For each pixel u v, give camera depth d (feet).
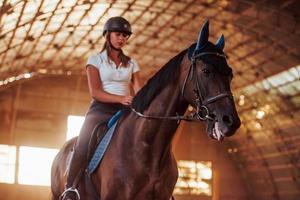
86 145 26.23
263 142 136.98
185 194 140.15
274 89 120.57
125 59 27.14
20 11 91.71
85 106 136.98
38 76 134.82
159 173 24.16
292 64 107.65
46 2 90.94
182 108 24.21
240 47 111.65
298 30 94.68
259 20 96.22
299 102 116.47
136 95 25.31
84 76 137.59
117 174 24.40
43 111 134.31
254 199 143.84
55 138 133.69
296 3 88.48
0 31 99.76
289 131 126.72
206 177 142.20
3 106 132.26
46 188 131.13
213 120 22.50
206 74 22.85
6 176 129.90
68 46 120.16
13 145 131.44
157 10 99.81
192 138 143.02
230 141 144.77
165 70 24.45
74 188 26.35
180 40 114.73
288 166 132.16
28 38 108.88
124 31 26.43
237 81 128.06
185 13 99.81
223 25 102.42
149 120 24.17
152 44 120.06
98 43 119.24
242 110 136.67
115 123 25.64
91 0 94.73
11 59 120.16
